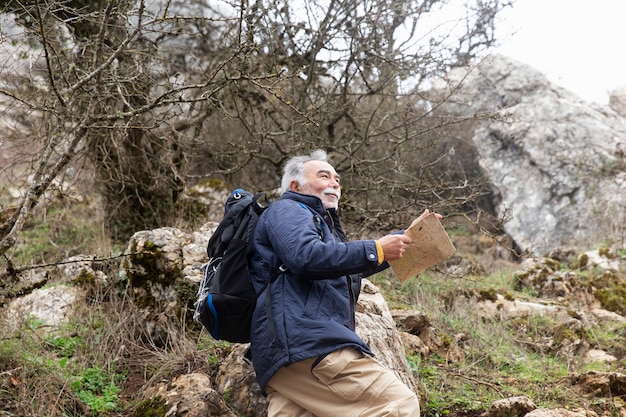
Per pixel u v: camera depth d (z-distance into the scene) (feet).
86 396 13.38
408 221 23.93
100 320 16.56
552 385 15.69
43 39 12.84
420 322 17.79
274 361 9.62
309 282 9.99
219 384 13.24
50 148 13.44
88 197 26.00
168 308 16.31
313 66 24.39
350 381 9.52
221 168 28.86
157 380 14.15
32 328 15.53
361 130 26.73
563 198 39.81
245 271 10.23
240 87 22.67
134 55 17.89
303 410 10.05
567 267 28.99
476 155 42.24
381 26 23.73
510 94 44.06
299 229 9.80
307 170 11.18
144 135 23.17
